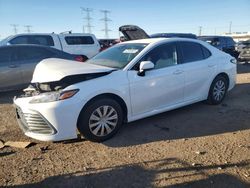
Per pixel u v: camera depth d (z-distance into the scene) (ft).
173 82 17.81
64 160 13.12
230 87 22.47
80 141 15.19
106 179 11.44
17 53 27.20
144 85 16.35
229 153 13.39
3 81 26.40
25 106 14.33
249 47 54.65
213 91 20.93
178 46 18.78
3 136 16.17
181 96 18.65
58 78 14.01
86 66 15.60
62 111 13.62
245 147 14.02
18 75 27.09
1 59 26.32
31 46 28.22
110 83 15.05
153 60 17.17
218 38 59.26
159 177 11.48
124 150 13.99
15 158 13.42
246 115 19.04
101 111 14.87
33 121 14.15
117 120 15.49
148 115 16.99
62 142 15.12
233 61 22.53
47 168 12.42
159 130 16.56
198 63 19.52
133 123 17.74
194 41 20.07
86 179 11.47
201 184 10.91
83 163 12.76
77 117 14.07
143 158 13.10
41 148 14.40
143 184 11.04
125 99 15.65
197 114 19.35
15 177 11.76
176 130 16.53
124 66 16.26
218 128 16.75
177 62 18.43
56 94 13.83
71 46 43.19
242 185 10.78
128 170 12.07
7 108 22.24
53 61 16.88
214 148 13.98
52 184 11.19
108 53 18.70
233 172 11.68
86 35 45.24
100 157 13.32
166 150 13.88
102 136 15.01
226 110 20.21
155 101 17.12
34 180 11.51
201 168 12.05
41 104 13.79
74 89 14.02
